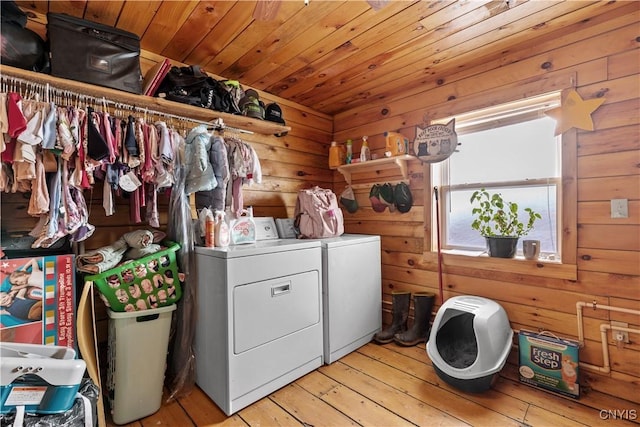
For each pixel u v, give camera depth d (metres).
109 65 1.53
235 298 1.59
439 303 2.40
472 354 1.94
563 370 1.70
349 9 1.58
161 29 1.73
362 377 1.92
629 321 1.63
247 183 2.17
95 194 1.77
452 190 2.47
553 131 1.98
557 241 1.96
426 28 1.77
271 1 1.43
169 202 1.89
